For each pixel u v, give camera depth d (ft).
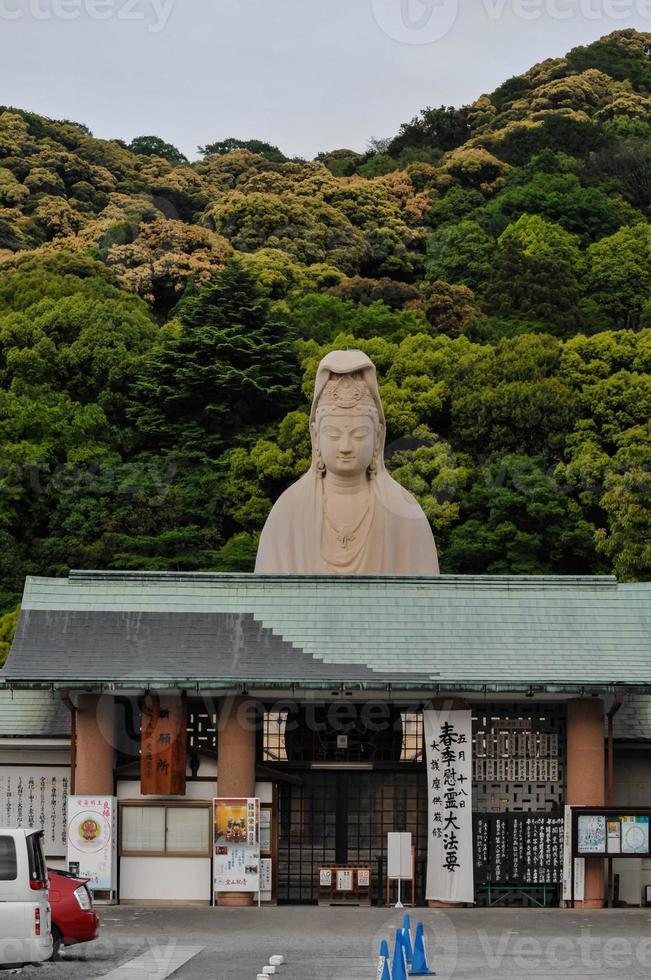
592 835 107.86
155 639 111.34
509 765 112.78
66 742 114.11
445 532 225.15
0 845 71.82
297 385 253.24
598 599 115.65
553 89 395.75
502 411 235.61
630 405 236.84
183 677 107.65
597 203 330.75
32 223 326.24
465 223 321.93
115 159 365.40
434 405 241.55
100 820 107.86
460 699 109.81
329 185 349.20
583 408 238.89
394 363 248.32
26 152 354.95
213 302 265.54
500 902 109.81
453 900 107.76
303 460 232.94
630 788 116.26
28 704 118.01
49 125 374.22
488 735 113.09
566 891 108.17
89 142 366.43
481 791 112.68
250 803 107.55
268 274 300.20
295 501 141.59
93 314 261.03
